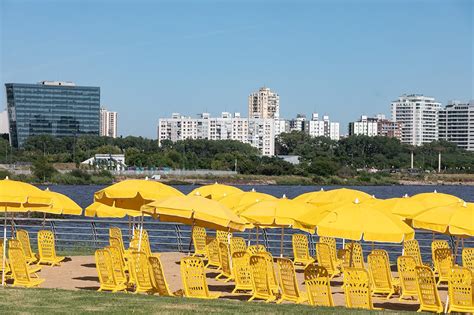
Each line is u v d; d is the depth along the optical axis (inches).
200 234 901.8
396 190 4891.7
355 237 585.3
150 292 598.5
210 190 926.4
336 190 874.8
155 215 725.3
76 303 514.3
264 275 585.3
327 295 541.6
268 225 757.9
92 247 1019.3
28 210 778.2
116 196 727.1
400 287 654.5
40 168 4387.3
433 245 795.4
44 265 807.1
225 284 709.9
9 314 462.9
